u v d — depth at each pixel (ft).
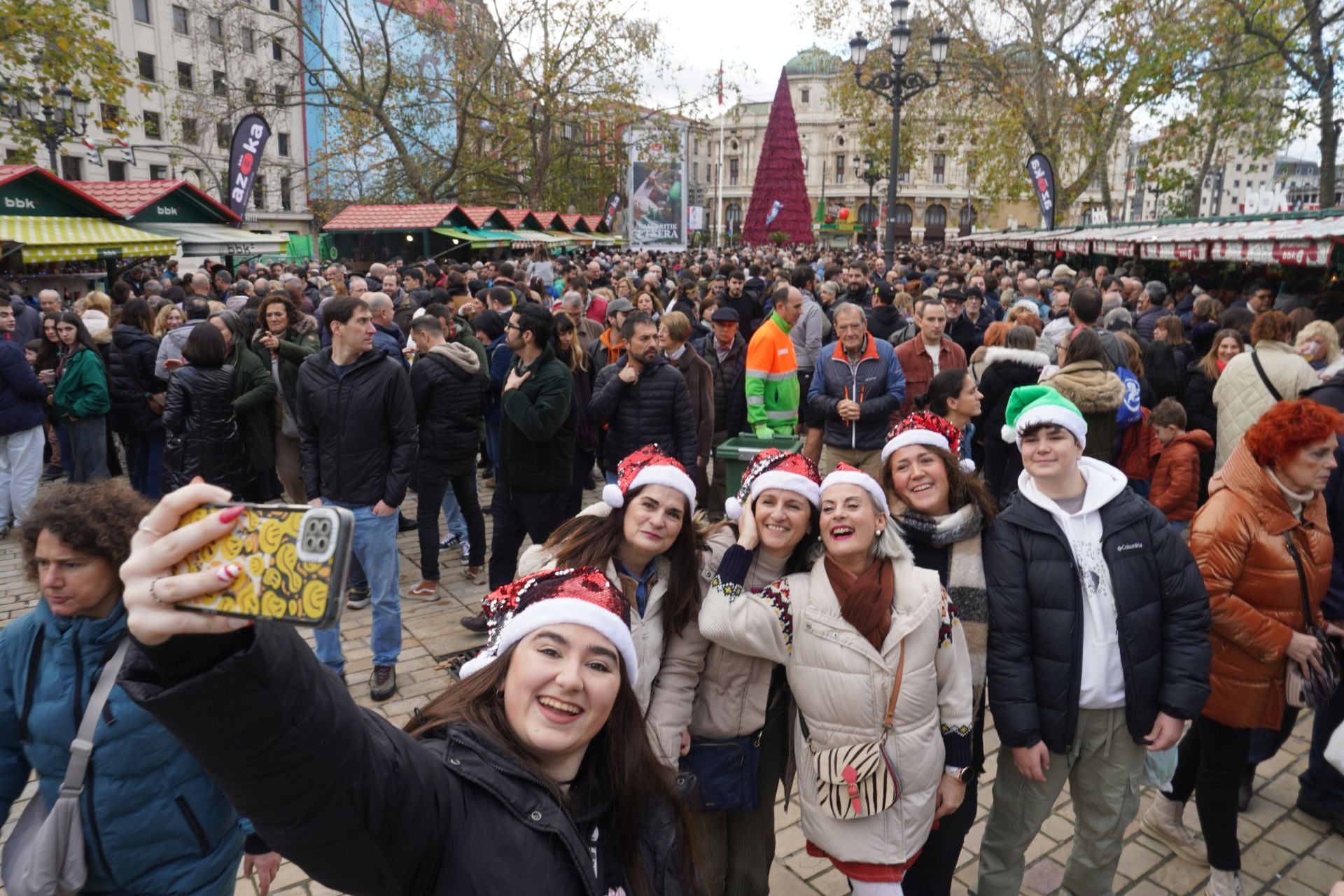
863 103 108.47
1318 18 56.08
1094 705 8.69
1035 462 8.87
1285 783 12.91
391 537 14.85
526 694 4.66
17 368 21.94
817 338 26.61
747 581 8.41
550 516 16.57
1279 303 33.04
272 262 79.51
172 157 114.62
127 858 6.42
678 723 7.79
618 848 5.00
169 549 2.92
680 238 127.65
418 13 100.89
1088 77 87.86
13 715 6.40
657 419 17.34
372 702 14.89
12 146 103.30
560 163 122.01
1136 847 11.37
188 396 19.62
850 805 7.58
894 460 9.20
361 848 3.70
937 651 8.04
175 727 3.12
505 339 25.35
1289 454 9.47
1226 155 89.61
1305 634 9.67
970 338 28.07
